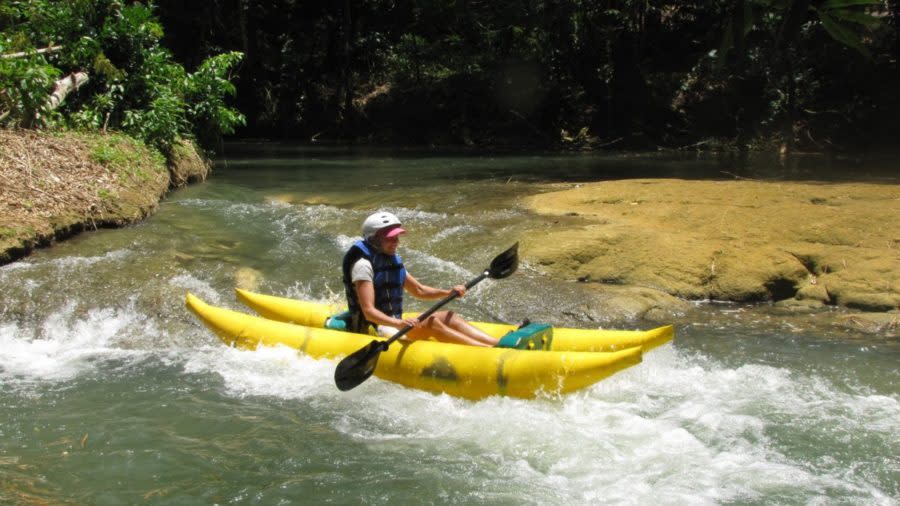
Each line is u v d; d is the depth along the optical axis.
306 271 7.13
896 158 16.12
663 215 8.40
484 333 4.95
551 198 9.66
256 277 6.83
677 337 5.83
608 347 4.88
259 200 10.23
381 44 24.89
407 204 9.67
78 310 5.98
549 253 7.33
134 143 10.05
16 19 10.94
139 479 3.62
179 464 3.77
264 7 25.14
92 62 10.67
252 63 23.94
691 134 20.38
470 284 5.04
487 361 4.55
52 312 5.95
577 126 21.83
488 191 10.61
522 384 4.45
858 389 4.75
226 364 5.25
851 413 4.36
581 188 10.29
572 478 3.65
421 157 17.03
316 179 12.50
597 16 21.05
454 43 23.53
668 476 3.65
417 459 3.86
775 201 8.73
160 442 4.02
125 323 5.91
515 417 4.32
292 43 25.00
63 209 7.48
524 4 21.09
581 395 4.51
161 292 6.25
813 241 7.43
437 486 3.57
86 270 6.50
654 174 13.15
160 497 3.45
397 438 4.11
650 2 21.41
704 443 4.00
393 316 5.00
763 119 19.64
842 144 18.72
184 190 10.74
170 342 5.70
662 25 22.25
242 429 4.21
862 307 6.39
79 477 3.63
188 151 11.95
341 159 16.38
